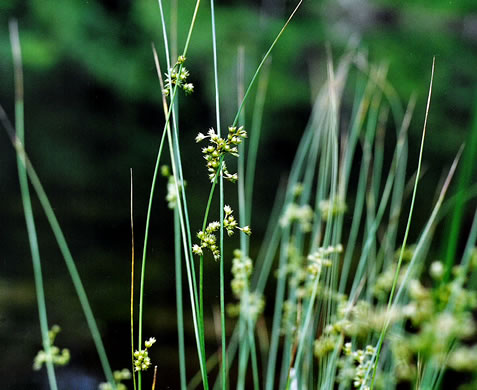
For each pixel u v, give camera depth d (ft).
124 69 19.22
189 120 18.25
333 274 4.55
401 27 23.56
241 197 5.04
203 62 20.07
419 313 4.41
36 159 14.49
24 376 7.75
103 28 19.83
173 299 9.55
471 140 2.51
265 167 17.31
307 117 19.89
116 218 12.08
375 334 4.88
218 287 9.61
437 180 15.01
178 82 2.89
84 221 11.80
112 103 18.31
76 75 18.71
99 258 10.62
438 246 9.68
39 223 11.79
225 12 21.76
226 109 19.47
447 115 19.11
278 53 21.39
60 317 8.98
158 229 11.93
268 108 19.74
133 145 16.62
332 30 22.85
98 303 9.29
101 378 7.58
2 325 8.59
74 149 15.46
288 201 6.40
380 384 4.83
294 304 5.55
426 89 20.10
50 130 16.01
